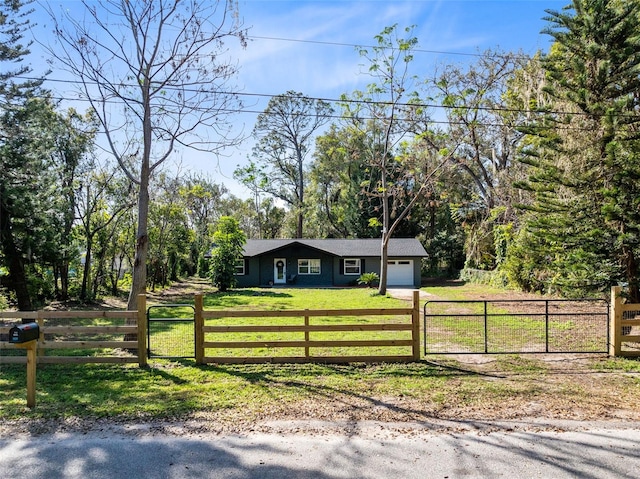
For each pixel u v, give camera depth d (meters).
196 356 7.47
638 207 9.14
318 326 7.52
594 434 4.52
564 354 8.06
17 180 11.91
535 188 10.69
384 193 21.44
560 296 17.62
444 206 35.84
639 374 6.76
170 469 3.83
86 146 18.89
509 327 11.13
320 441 4.40
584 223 9.80
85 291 19.59
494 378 6.57
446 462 3.93
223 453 4.14
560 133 10.56
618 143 9.25
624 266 9.66
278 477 3.68
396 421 4.93
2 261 12.55
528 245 12.12
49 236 13.04
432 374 6.80
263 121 40.53
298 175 44.56
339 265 29.30
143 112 9.73
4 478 3.67
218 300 19.73
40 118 13.00
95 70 9.29
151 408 5.32
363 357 7.53
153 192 25.23
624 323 7.89
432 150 24.03
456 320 12.48
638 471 3.73
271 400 5.64
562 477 3.64
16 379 6.62
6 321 11.16
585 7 9.60
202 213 42.34
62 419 4.98
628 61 9.43
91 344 7.30
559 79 10.35
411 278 29.03
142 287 9.27
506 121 20.61
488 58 20.88
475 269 29.64
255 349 8.91
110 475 3.72
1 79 12.02
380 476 3.68
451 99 17.48
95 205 20.03
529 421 4.90
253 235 52.22
